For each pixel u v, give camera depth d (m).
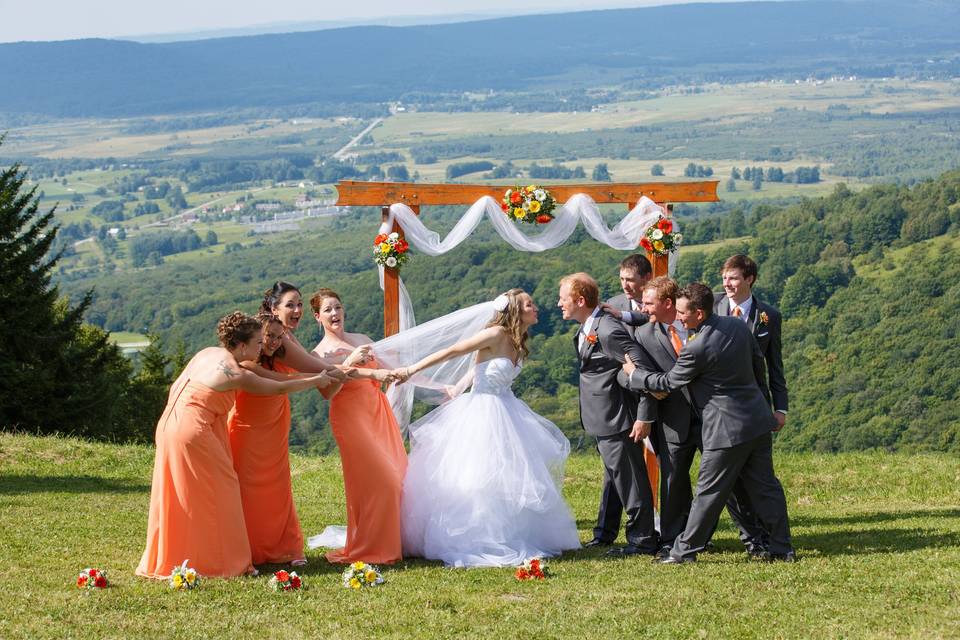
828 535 8.62
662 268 10.30
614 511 8.53
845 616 5.86
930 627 5.57
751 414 7.38
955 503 10.74
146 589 6.63
